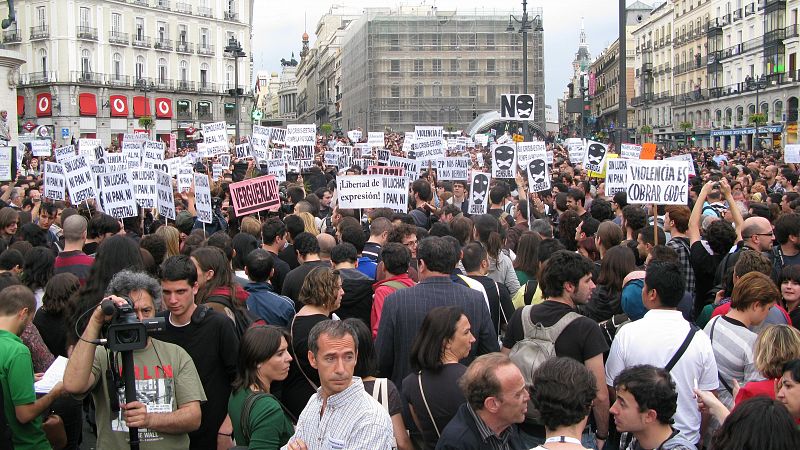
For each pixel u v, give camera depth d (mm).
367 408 4695
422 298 6094
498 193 13508
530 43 83688
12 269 8141
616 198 13188
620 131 20531
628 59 109250
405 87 84500
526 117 16781
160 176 13188
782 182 18812
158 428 5215
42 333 6984
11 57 27953
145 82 80312
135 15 79625
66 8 73625
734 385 5789
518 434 5461
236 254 9227
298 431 4852
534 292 7750
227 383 5898
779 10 62375
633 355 5609
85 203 14383
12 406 5418
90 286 6492
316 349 4684
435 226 9523
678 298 5699
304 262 8250
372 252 9250
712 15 77438
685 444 4391
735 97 71188
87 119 76000
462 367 5242
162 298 6062
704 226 10258
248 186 12352
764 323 6113
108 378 5348
